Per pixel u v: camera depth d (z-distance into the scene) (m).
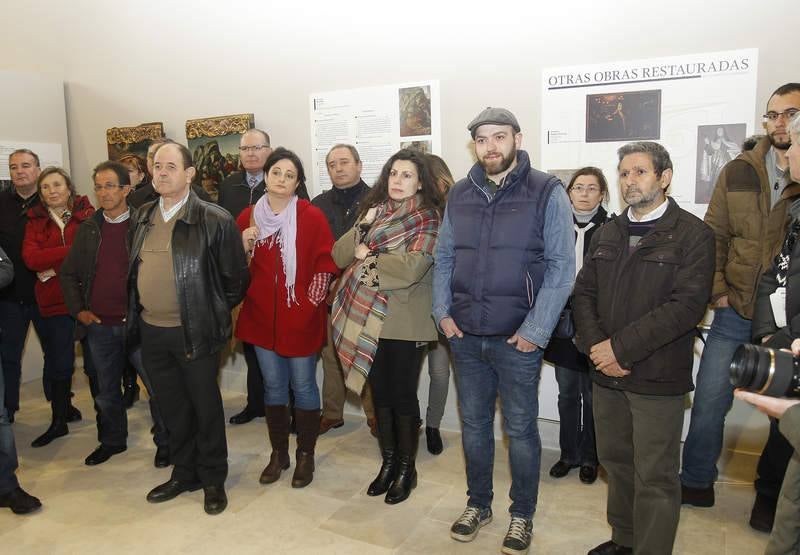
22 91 4.38
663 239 1.93
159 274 2.53
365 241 2.64
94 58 4.47
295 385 2.84
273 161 2.73
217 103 4.04
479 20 3.17
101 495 2.82
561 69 3.00
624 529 2.16
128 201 3.59
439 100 3.32
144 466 3.14
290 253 2.71
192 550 2.37
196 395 2.59
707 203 2.81
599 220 2.82
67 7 4.48
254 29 3.83
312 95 3.68
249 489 2.87
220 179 4.05
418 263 2.44
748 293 2.39
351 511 2.65
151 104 4.31
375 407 2.77
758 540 2.37
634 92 2.87
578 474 2.98
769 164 2.39
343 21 3.53
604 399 2.10
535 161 3.13
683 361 1.92
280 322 2.74
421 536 2.44
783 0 2.58
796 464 1.37
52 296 3.36
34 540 2.45
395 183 2.58
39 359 4.70
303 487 2.87
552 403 3.26
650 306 1.93
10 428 2.67
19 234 3.51
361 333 2.56
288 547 2.38
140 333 2.67
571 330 2.71
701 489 2.62
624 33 2.87
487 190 2.24
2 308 3.56
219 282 2.61
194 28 4.04
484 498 2.46
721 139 2.75
